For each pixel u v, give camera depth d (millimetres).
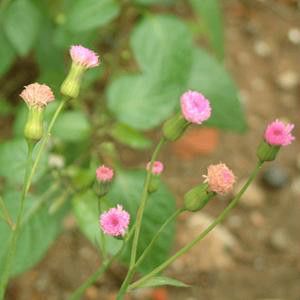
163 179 551
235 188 551
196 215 528
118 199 367
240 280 494
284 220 539
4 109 503
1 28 448
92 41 428
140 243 349
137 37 410
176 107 400
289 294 489
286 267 507
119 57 541
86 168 397
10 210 363
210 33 421
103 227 261
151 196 361
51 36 483
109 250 335
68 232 504
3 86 553
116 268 489
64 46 425
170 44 409
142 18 420
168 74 402
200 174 560
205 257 504
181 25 412
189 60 408
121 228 261
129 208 364
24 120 386
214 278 494
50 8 483
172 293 484
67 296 478
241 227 531
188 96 262
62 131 380
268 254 518
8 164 360
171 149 568
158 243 353
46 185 379
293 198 554
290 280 498
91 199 355
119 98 386
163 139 267
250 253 515
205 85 442
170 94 388
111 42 548
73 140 381
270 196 553
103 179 274
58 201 359
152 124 384
